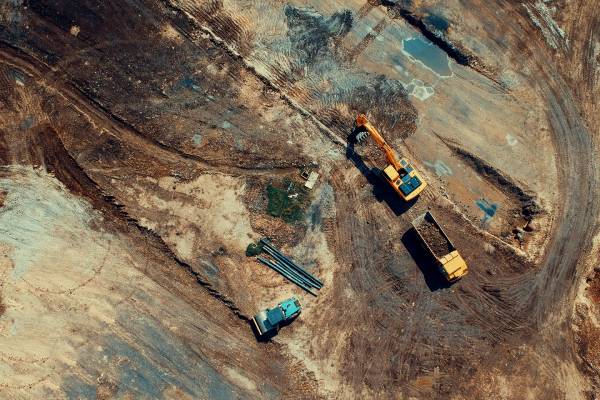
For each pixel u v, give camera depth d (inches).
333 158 991.6
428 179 1004.6
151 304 943.0
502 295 981.2
